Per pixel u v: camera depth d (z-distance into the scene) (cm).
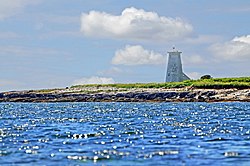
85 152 5019
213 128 7919
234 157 4644
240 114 12294
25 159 4594
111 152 4994
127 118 11100
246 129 7662
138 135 6762
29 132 7394
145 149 5206
